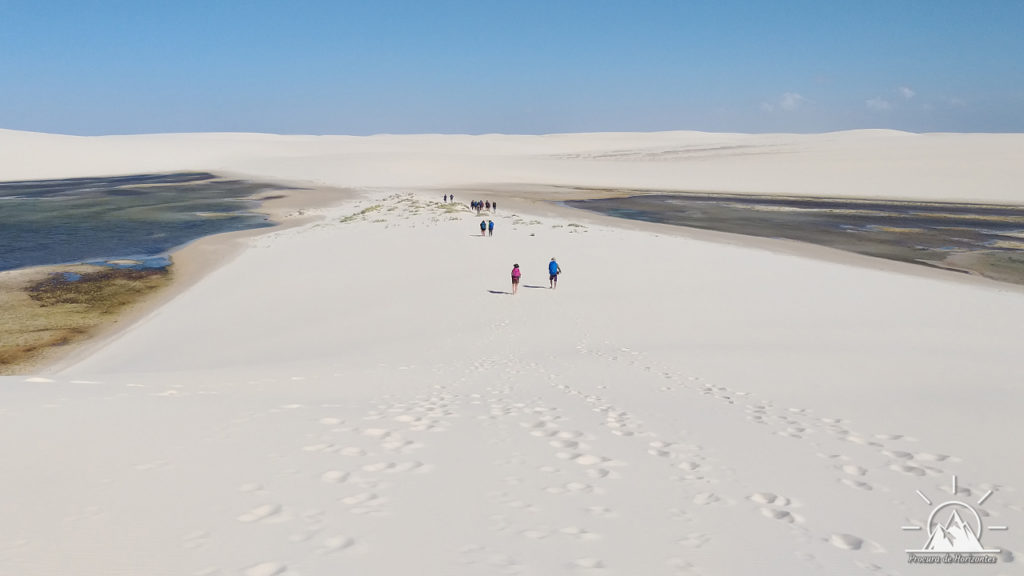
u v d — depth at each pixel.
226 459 5.73
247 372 12.13
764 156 118.00
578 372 12.34
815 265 28.75
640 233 39.00
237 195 77.62
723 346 15.42
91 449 5.68
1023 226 48.28
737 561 4.43
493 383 11.21
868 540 5.05
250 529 4.34
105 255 37.12
